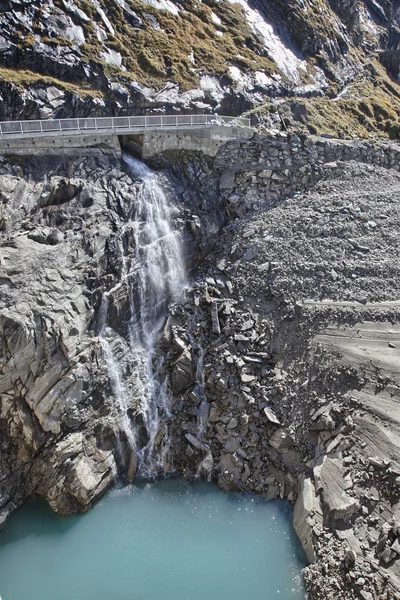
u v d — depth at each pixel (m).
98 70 30.02
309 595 16.62
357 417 19.50
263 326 23.73
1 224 21.81
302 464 20.19
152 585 17.38
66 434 20.48
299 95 39.06
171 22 36.56
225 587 17.27
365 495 17.47
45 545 18.88
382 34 57.91
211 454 21.36
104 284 22.86
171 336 24.06
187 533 19.19
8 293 19.67
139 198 25.92
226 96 34.16
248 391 21.88
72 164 25.53
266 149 30.59
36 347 19.78
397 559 15.64
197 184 29.19
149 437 22.52
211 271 26.59
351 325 22.75
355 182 31.11
